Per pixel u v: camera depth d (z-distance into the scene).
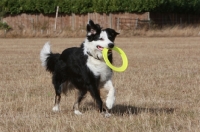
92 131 7.04
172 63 18.69
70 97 10.54
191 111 8.83
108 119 7.98
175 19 50.97
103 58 8.16
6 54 23.36
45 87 12.21
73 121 7.83
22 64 18.28
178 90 11.73
